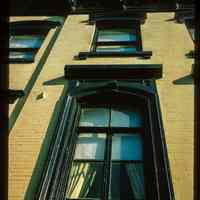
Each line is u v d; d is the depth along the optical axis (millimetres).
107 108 7070
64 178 5484
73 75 7805
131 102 7090
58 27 10930
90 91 7266
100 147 6188
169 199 4922
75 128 6551
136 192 5281
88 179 5527
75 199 5215
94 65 7852
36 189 5266
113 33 10750
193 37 9703
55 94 7383
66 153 5934
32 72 8289
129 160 5875
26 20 11188
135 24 11008
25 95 7387
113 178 5523
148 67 7750
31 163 5750
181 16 10867
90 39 10016
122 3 11891
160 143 5895
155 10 11766
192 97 7043
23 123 6609
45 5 12086
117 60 8602
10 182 5426
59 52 9188
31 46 10195
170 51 8953
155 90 7258
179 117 6547
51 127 6480
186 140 6020
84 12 11938
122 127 6523
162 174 5328
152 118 6496
